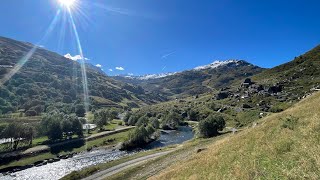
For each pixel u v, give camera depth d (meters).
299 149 20.58
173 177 37.53
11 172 104.00
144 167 72.06
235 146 32.78
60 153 133.12
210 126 133.50
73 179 76.44
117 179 68.00
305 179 15.69
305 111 32.03
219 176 25.88
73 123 163.88
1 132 133.88
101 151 140.50
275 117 37.81
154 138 162.62
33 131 143.75
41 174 99.75
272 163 21.00
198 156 44.34
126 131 190.50
